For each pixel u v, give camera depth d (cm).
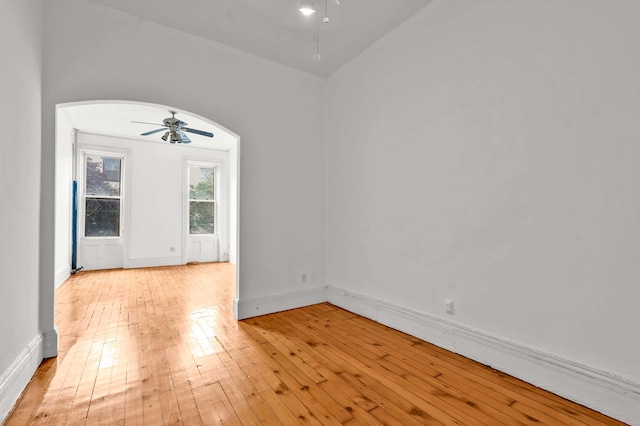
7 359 173
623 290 164
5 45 170
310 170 388
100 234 647
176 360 234
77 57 255
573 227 182
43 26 241
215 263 734
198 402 182
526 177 204
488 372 216
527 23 204
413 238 284
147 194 679
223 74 327
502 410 173
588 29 176
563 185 187
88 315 341
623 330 164
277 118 363
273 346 261
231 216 761
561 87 187
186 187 722
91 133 623
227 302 396
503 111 216
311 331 295
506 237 214
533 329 200
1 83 165
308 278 382
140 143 673
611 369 167
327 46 332
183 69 304
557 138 189
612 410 165
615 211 167
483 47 229
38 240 226
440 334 258
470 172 237
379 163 322
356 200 352
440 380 205
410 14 282
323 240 397
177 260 708
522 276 206
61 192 504
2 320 167
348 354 245
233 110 333
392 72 306
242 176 336
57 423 163
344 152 371
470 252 237
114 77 270
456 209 247
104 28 267
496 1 221
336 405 179
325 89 405
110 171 657
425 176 273
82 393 190
